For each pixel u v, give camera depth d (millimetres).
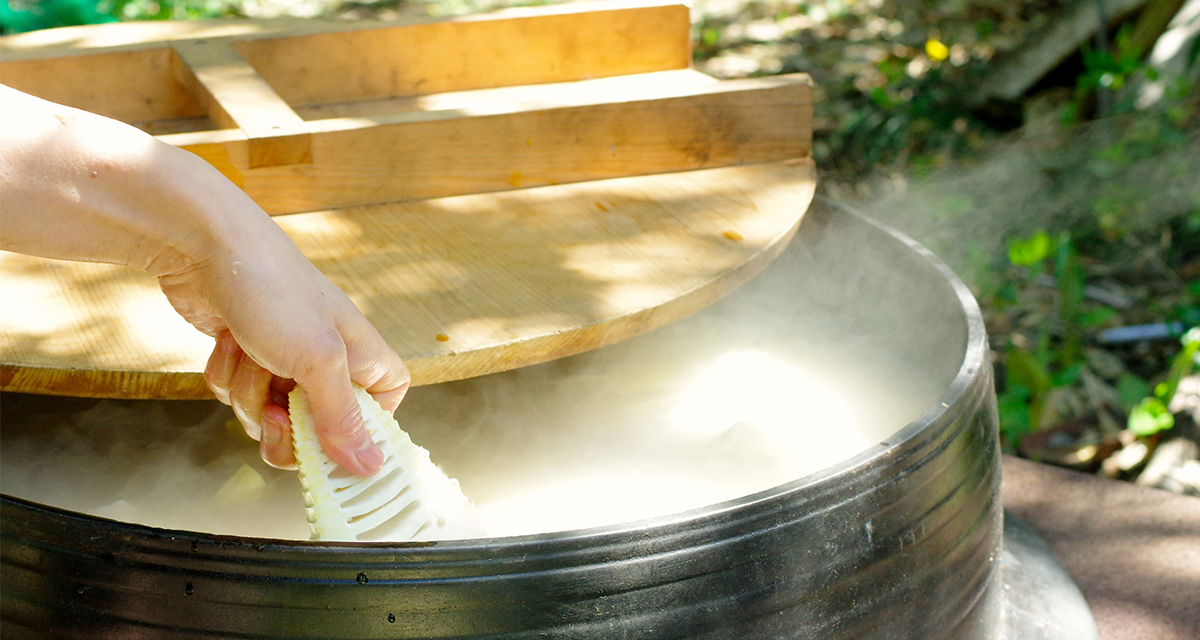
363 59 1488
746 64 4012
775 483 1181
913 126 3506
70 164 664
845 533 823
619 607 760
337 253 1089
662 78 1526
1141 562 1456
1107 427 2070
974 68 3705
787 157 1343
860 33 4191
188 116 1481
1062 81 3545
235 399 833
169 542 758
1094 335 2432
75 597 797
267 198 1155
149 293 1014
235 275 722
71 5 2432
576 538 744
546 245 1107
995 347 2410
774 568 795
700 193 1238
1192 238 2789
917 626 892
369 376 819
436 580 738
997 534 1035
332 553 733
